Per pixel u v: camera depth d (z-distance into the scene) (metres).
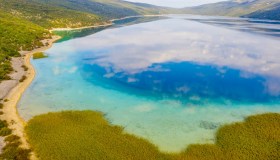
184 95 60.12
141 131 43.41
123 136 41.28
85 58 94.00
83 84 67.12
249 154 36.34
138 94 60.53
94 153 36.62
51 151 37.09
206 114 49.94
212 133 42.53
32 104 54.56
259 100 57.56
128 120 47.41
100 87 64.94
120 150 37.44
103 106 53.69
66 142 39.31
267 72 77.69
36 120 46.62
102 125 44.91
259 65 84.69
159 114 49.94
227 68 81.31
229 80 70.75
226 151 37.12
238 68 81.44
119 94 60.41
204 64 85.62
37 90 62.62
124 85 66.56
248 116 48.62
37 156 36.09
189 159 35.41
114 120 47.34
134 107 53.22
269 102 56.41
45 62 88.69
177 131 43.31
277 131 42.28
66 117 48.03
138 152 36.97
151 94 60.59
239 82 69.38
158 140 40.50
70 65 85.00
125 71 78.31
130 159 35.41
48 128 43.72
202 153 36.78
